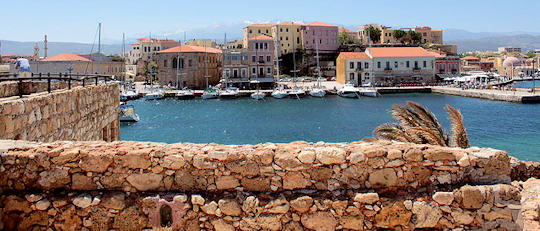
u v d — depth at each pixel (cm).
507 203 582
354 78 12412
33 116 1027
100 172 613
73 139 1320
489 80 13175
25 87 1482
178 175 613
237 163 607
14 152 621
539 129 5047
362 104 8925
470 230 581
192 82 12706
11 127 910
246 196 598
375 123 6175
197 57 12644
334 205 586
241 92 11031
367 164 598
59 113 1202
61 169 612
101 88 1697
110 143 671
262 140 5044
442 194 584
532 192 1142
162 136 5438
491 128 5241
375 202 586
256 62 12400
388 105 8612
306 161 600
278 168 604
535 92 8712
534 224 930
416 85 12006
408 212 584
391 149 605
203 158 609
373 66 12350
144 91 11844
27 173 612
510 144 4169
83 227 600
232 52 12256
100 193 605
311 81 13700
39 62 11719
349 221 584
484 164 600
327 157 598
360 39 18625
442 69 13275
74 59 12388
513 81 13038
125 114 6606
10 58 14338
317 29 15988
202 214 596
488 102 8481
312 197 590
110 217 599
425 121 1634
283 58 15388
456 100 9194
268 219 589
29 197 601
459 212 581
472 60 18738
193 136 5419
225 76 12150
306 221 587
